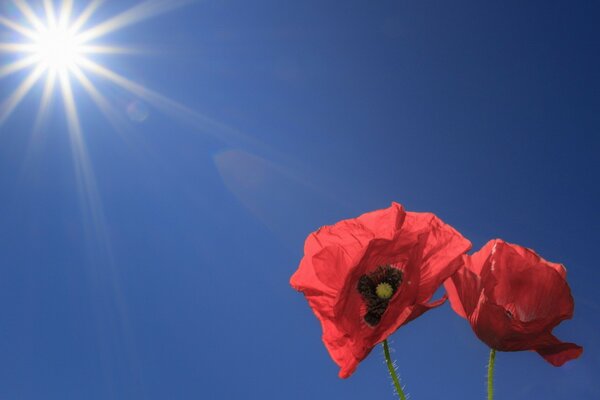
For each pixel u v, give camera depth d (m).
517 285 0.41
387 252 0.40
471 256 0.42
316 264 0.42
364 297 0.41
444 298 0.38
